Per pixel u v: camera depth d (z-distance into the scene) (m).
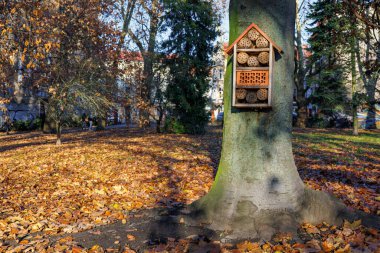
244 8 4.20
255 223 4.07
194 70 22.88
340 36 13.45
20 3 9.56
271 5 4.16
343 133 23.27
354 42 20.41
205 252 3.65
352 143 16.08
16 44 10.06
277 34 4.16
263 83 4.00
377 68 12.26
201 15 22.42
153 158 11.79
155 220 4.72
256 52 4.06
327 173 8.20
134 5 25.67
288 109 4.29
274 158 4.21
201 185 7.35
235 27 4.29
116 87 18.97
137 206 5.76
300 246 3.61
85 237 4.32
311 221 4.20
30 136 25.48
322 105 29.83
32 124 34.56
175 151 13.77
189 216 4.51
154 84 23.36
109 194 6.83
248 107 4.10
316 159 10.70
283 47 4.19
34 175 9.24
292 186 4.25
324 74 27.05
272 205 4.14
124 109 22.73
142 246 3.95
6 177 9.05
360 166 9.16
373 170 8.52
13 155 13.91
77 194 6.90
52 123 28.31
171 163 10.55
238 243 3.79
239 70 4.04
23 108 34.06
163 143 17.09
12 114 33.00
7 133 28.98
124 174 8.97
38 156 13.16
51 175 9.16
